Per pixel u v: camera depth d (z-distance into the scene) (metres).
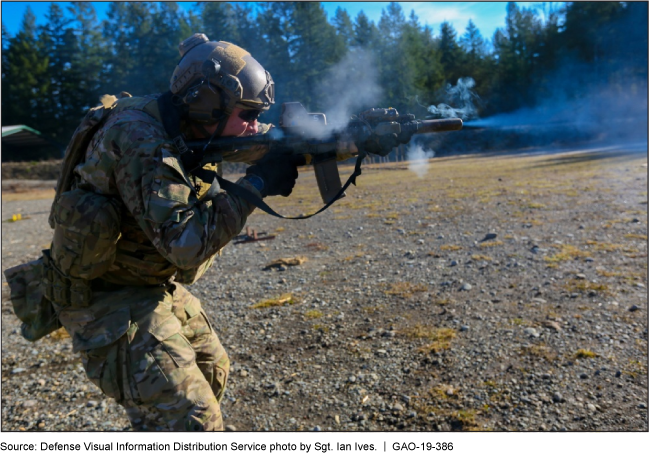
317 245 7.58
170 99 2.05
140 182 1.87
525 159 23.39
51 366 3.99
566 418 2.72
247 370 3.59
